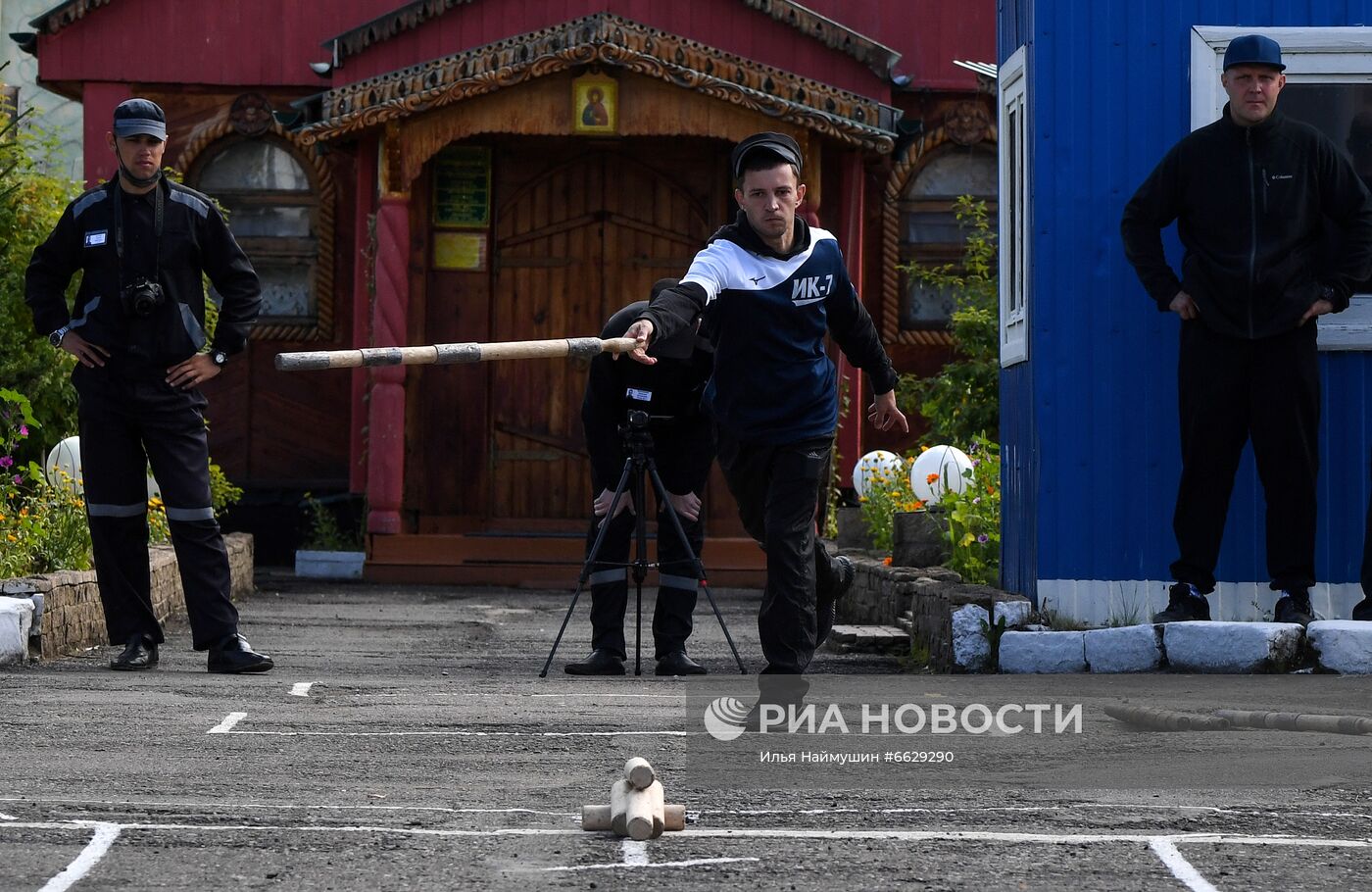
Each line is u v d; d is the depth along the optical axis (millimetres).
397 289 24109
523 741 8672
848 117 23797
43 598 13062
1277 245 11586
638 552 12391
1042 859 5855
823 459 9367
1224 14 12758
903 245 28141
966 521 15695
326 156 28047
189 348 12398
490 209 25234
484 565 24031
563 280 25359
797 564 9148
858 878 5570
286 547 27547
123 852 5941
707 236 25438
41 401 21391
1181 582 11977
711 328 9352
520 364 25141
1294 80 12812
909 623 14781
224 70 27984
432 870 5699
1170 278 11797
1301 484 11719
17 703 10047
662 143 25391
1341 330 12469
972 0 27984
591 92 23422
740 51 25469
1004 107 14133
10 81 31531
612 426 12766
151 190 12445
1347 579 12523
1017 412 13453
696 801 7020
